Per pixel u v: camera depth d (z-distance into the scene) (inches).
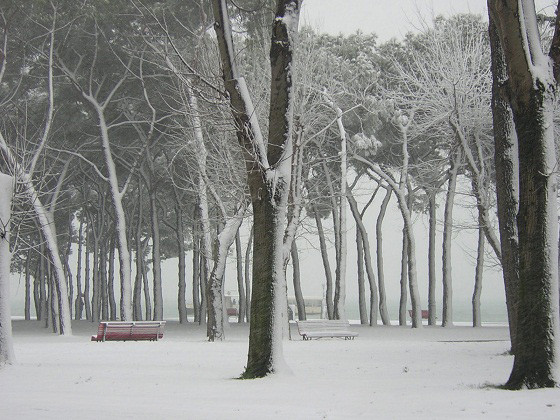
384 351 1025.5
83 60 1836.9
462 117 1235.9
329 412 434.0
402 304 2171.5
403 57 2009.1
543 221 559.5
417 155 2070.6
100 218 2463.1
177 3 1557.6
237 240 2395.4
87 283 2792.8
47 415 415.2
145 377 677.9
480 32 1567.4
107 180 1803.6
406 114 1932.8
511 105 578.9
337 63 1909.4
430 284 2097.7
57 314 1934.1
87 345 1262.3
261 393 538.0
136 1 1600.6
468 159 1193.4
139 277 2454.5
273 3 1284.4
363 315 2246.6
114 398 510.0
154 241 2130.9
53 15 1702.8
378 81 2014.0
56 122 1920.5
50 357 965.8
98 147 2036.2
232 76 682.8
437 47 1378.0
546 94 564.7
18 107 1814.7
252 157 679.1
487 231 1155.3
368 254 2148.1
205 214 1563.7
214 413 430.6
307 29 1560.0
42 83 1871.3
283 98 688.4
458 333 1658.5
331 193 1982.0
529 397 478.9
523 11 576.7
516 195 912.9
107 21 1706.4
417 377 655.8
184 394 535.2
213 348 1148.5
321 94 1599.4
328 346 1154.0
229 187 1423.5
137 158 1971.0
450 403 461.7
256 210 687.1
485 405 449.1
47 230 1720.0
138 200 2571.4
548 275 554.6
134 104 1958.7
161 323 1460.4
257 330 673.6
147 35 1664.6
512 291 921.5
